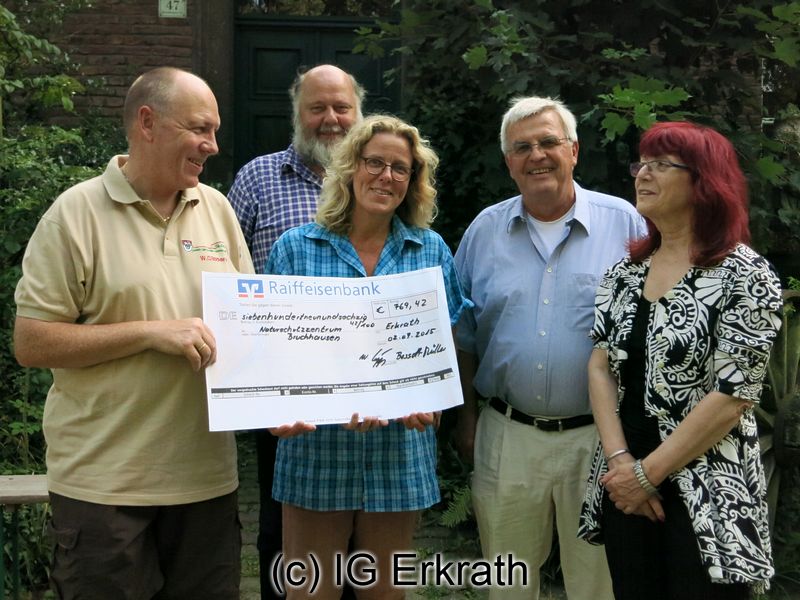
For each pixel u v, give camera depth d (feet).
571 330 9.32
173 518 7.97
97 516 7.60
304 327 8.11
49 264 7.49
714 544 7.31
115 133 20.72
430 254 8.90
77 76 21.74
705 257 7.61
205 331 7.61
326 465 8.38
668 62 14.82
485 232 9.99
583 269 9.41
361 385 8.15
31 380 14.30
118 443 7.70
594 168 14.23
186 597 8.20
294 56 23.02
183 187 7.87
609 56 13.71
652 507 7.79
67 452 7.78
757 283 7.38
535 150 9.25
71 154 19.19
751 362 7.34
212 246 8.29
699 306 7.57
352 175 8.54
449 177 16.15
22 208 14.47
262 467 10.68
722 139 7.88
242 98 23.02
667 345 7.64
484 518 9.81
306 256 8.66
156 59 22.04
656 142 7.83
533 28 14.52
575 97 14.48
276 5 23.00
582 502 9.37
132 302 7.64
